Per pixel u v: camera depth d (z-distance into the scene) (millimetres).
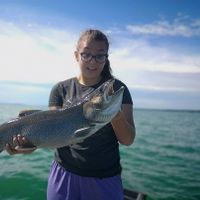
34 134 1049
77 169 1026
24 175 2549
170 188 2500
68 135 1019
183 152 4340
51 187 1069
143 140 5355
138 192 1437
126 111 1023
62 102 1104
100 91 981
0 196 2131
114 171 1038
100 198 1020
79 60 1058
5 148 1089
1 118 7695
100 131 1014
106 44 1039
